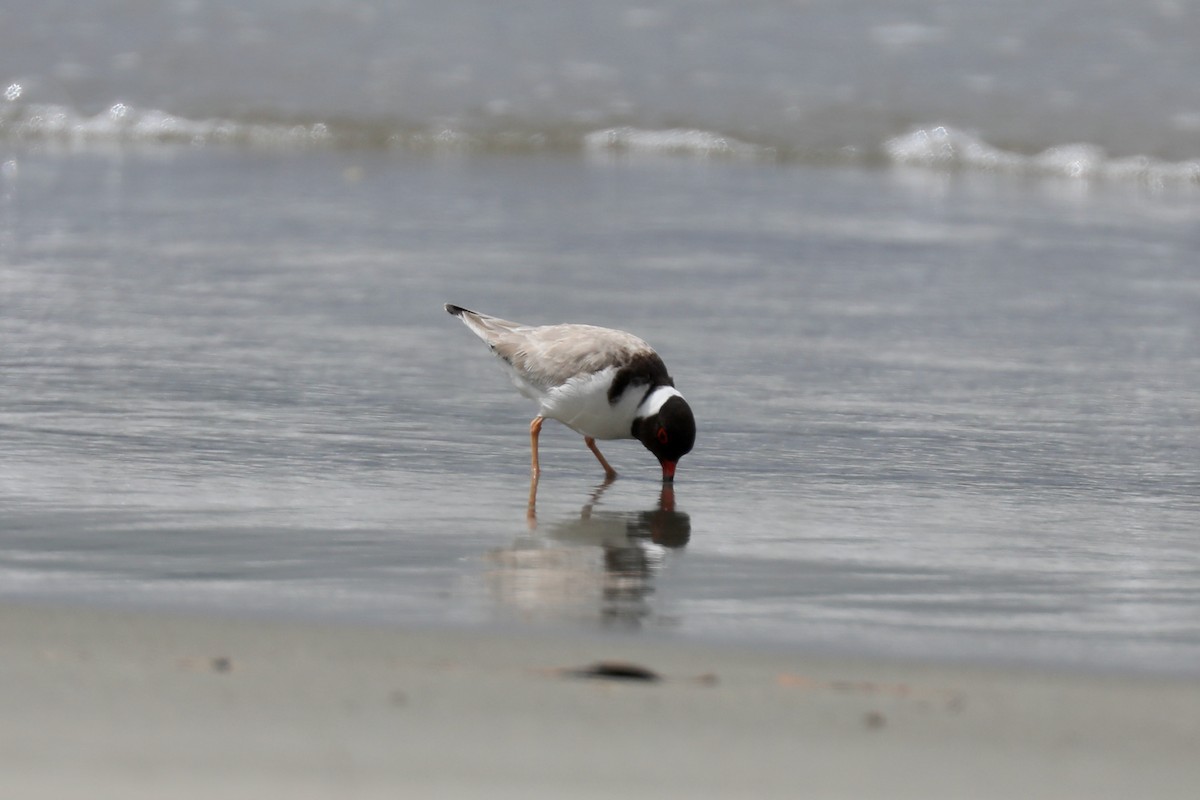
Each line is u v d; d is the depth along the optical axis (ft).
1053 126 102.94
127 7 128.36
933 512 38.52
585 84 111.96
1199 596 32.07
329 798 19.44
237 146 100.17
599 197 84.74
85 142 99.96
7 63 112.57
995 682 25.68
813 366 52.85
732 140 101.45
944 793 20.65
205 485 38.88
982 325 59.06
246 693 23.30
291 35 122.62
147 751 20.74
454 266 66.59
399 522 36.37
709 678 25.26
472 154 99.81
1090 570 33.88
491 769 20.65
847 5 133.80
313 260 67.21
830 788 20.59
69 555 32.63
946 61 117.29
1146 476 42.09
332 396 48.06
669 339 55.77
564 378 40.73
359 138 101.96
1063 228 78.54
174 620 27.76
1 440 42.34
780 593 31.65
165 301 59.41
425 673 24.77
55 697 22.82
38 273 63.36
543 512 37.88
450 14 129.90
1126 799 20.65
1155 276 67.77
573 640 27.43
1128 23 127.13
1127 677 26.18
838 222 79.05
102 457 41.01
